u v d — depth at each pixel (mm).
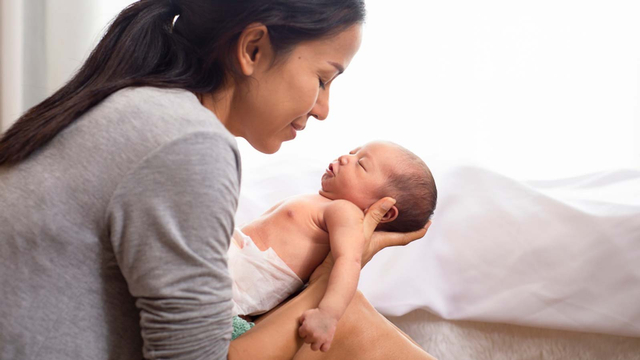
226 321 778
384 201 1150
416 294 1636
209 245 740
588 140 2092
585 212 1594
